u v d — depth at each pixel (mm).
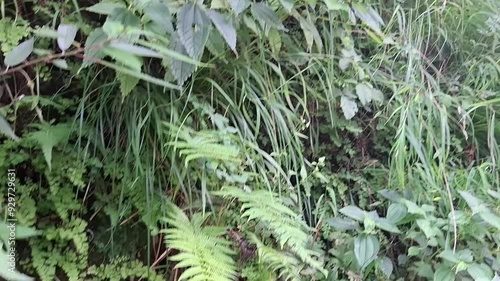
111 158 1263
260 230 1319
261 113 1409
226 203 1314
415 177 1607
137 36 1004
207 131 1289
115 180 1273
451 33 1921
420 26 1803
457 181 1632
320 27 1609
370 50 1771
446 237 1465
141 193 1257
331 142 1661
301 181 1460
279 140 1449
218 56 1286
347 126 1615
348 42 1591
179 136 1227
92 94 1274
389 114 1671
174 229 1169
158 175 1282
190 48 1095
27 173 1204
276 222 1244
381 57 1705
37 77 1158
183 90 1319
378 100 1614
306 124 1509
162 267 1272
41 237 1185
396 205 1484
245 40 1404
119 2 1135
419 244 1492
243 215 1206
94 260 1269
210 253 1149
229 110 1393
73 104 1257
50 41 1195
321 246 1461
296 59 1522
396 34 1781
